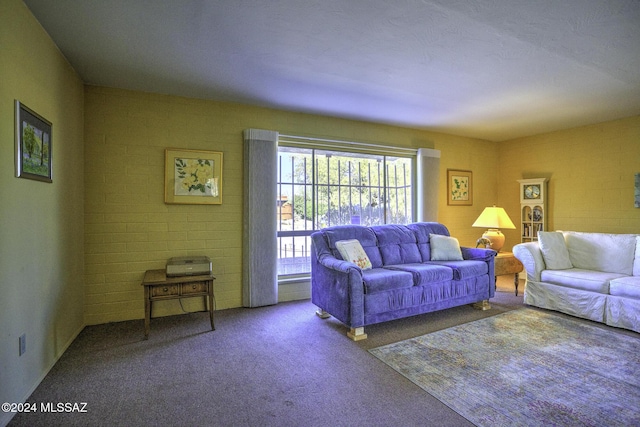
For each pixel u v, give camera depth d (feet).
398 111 13.42
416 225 14.06
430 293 10.90
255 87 10.78
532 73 9.68
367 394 6.56
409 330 10.13
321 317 11.21
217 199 11.89
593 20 6.89
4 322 5.59
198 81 10.24
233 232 12.25
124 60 8.77
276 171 12.66
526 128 16.08
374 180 15.53
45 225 7.28
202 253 11.73
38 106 6.97
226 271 12.13
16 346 5.98
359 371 7.51
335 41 7.87
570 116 13.96
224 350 8.61
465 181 17.85
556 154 16.44
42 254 7.12
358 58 8.77
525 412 5.94
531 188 17.13
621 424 5.60
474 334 9.75
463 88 10.91
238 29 7.33
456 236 17.58
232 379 7.13
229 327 10.27
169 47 8.13
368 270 11.16
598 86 10.65
